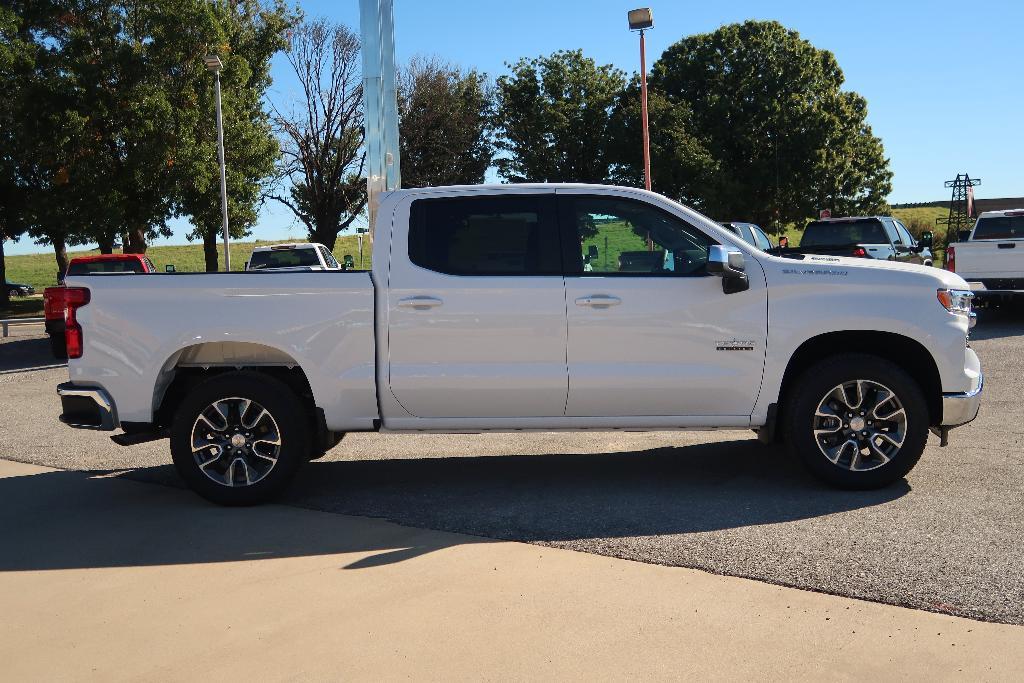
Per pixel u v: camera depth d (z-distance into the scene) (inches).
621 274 218.2
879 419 214.1
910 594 149.3
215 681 126.8
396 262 219.0
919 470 232.8
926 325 212.4
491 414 220.5
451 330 216.7
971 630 135.6
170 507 220.7
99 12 1226.6
